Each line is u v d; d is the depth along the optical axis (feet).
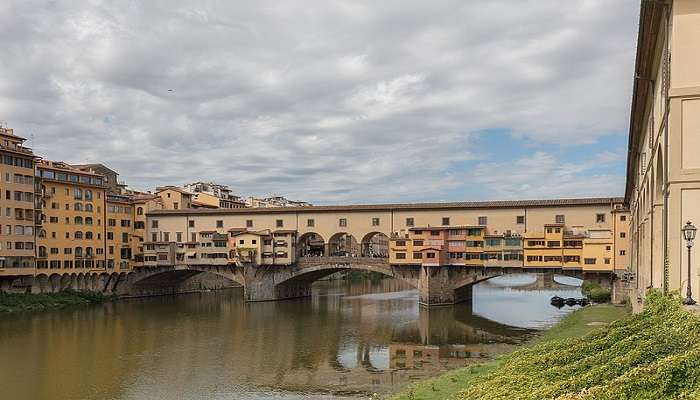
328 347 190.70
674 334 60.44
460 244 306.96
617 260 275.80
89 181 346.74
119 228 366.02
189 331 225.76
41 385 143.84
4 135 289.94
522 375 77.00
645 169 126.00
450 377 116.16
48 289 317.83
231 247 353.31
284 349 187.83
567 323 200.75
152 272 371.35
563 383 62.18
